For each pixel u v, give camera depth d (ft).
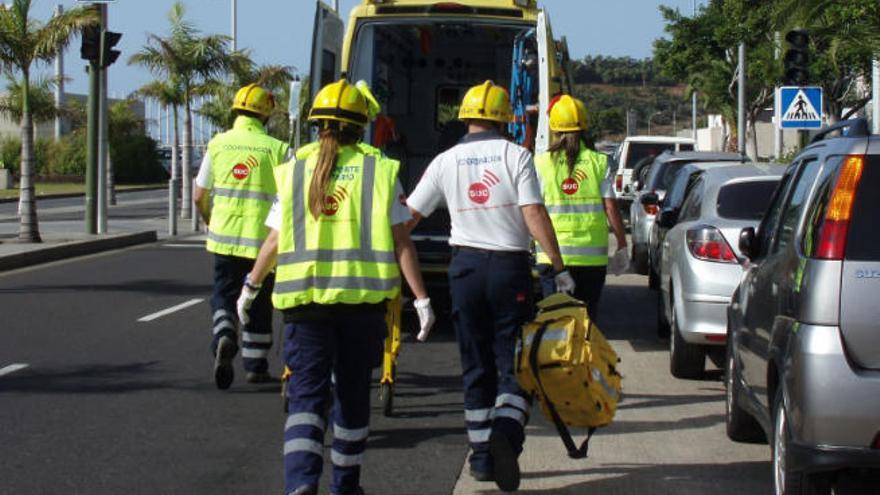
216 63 103.86
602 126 377.50
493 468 21.39
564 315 21.33
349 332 19.34
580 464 24.77
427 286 40.32
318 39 39.93
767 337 21.98
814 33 67.92
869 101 91.81
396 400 30.94
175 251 72.79
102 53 77.61
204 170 30.94
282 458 24.88
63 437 26.40
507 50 49.93
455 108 51.70
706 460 25.14
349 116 19.57
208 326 42.06
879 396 18.01
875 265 18.34
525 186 21.79
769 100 133.08
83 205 131.13
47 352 36.65
